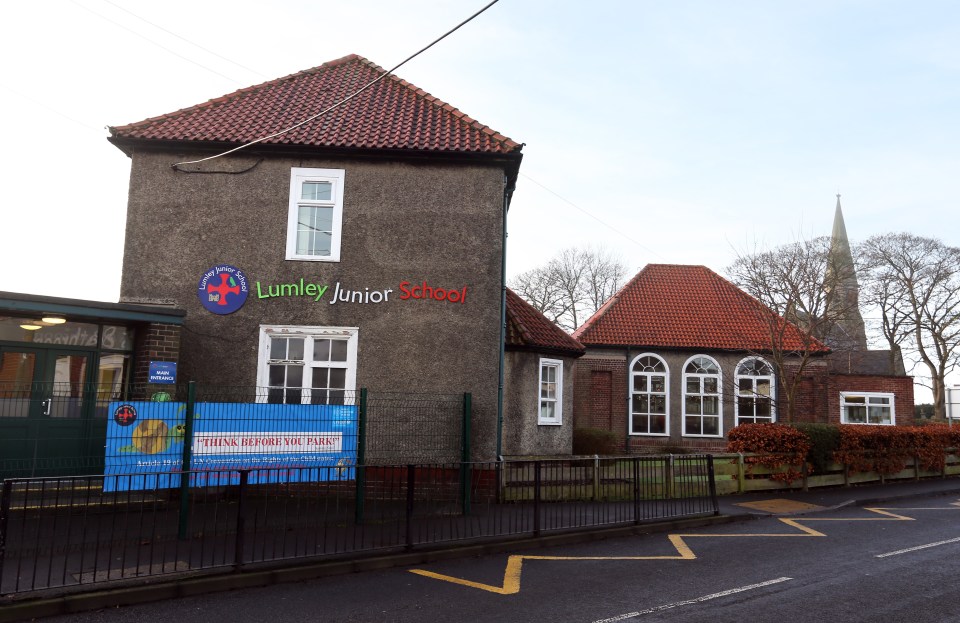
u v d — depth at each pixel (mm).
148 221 13508
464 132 14445
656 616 6820
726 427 26094
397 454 13000
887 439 19234
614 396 26312
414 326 13414
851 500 15539
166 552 8570
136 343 12391
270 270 13422
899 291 39969
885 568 8938
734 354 26516
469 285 13547
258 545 9055
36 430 10945
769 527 12141
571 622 6621
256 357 13180
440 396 13250
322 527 10062
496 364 13375
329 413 10930
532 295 51594
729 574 8562
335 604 7141
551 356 18938
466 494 10867
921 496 17062
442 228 13672
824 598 7496
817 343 26328
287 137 13703
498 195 13805
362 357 13305
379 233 13625
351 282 13469
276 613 6828
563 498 12555
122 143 13539
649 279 29406
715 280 29406
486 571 8633
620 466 12633
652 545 10367
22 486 7285
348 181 13750
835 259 26297
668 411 26234
